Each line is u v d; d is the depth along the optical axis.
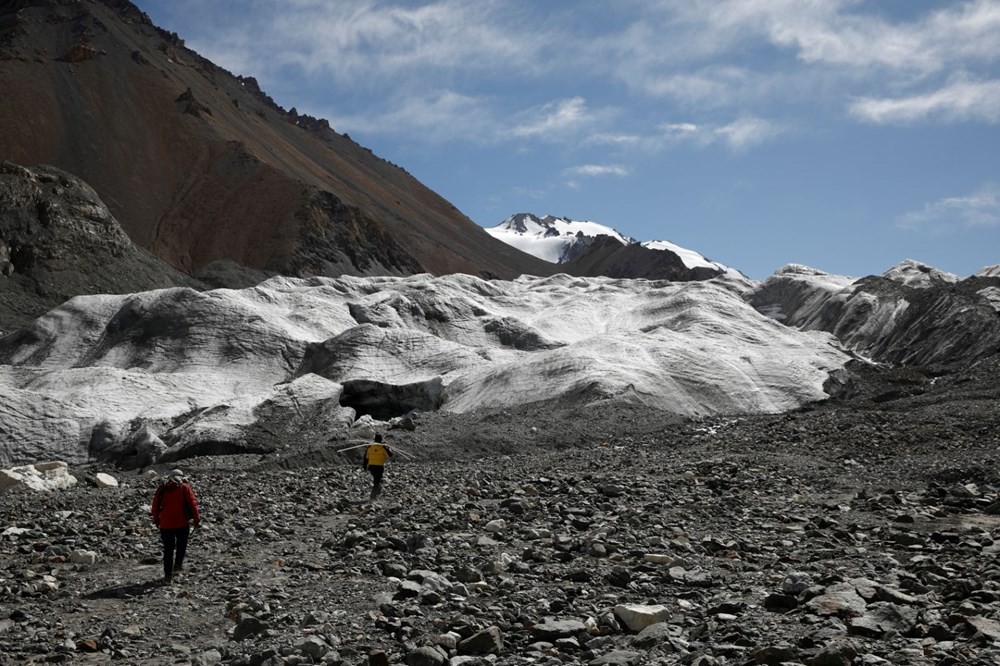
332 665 9.35
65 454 40.94
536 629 10.27
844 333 99.88
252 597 12.85
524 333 77.81
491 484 24.47
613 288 107.19
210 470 32.59
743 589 12.10
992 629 9.21
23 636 11.29
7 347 69.00
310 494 24.27
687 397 49.53
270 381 61.41
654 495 21.30
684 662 8.84
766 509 19.55
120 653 10.54
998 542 14.83
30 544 17.69
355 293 97.81
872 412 41.91
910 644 9.03
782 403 51.72
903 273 114.56
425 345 63.44
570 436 39.53
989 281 91.06
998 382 48.22
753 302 126.75
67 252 133.50
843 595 10.88
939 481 24.62
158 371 62.25
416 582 12.85
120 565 15.93
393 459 33.50
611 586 12.65
